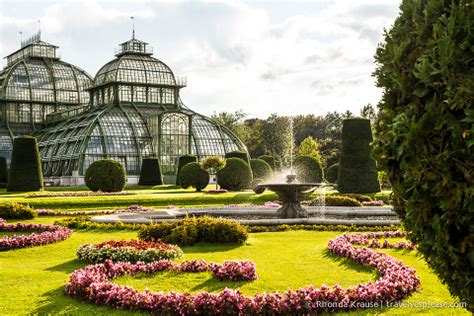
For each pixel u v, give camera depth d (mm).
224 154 80938
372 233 20078
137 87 84500
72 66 102312
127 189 60406
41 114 98438
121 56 86500
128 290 10984
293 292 10516
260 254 16438
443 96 6695
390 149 7336
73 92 100500
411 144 6805
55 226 22797
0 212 27906
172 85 85938
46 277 13469
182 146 77375
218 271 12922
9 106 95812
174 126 76938
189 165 53000
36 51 99875
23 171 51125
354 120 41750
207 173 52781
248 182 51906
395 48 7293
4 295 11633
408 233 7848
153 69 85438
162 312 10273
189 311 10172
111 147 74000
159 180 67062
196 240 18781
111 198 37531
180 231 18391
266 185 25984
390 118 7484
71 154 74062
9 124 95812
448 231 6809
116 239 20250
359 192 41125
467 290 6996
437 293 11344
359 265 14172
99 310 10578
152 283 12625
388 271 12312
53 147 80625
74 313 10367
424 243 7309
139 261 14125
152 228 19016
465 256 6859
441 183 6645
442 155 6574
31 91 96688
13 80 95875
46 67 99500
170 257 14898
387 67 7531
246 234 18922
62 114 93812
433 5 7059
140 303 10531
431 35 7059
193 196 40000
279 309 10117
